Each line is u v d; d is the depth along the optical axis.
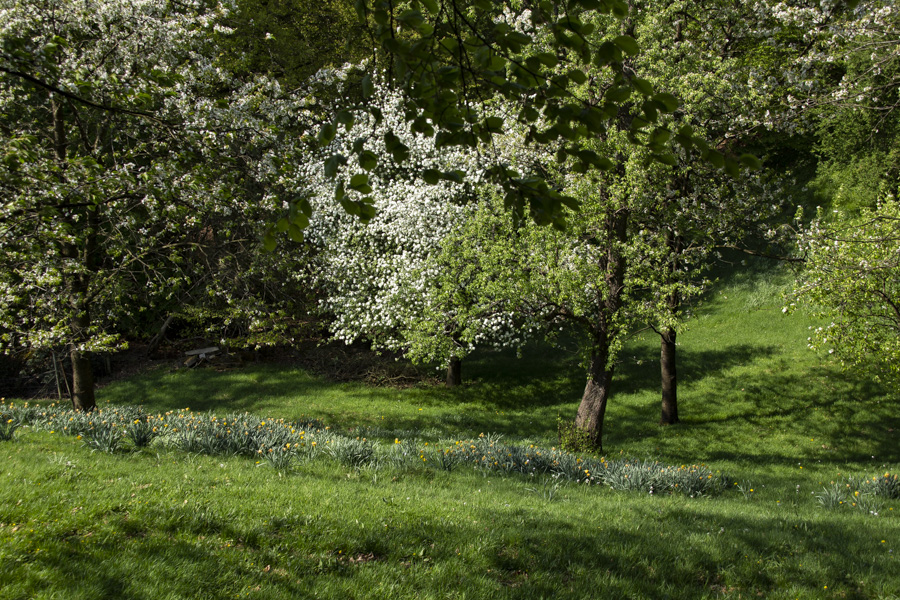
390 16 2.33
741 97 12.14
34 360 17.50
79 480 6.10
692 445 14.65
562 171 11.86
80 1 10.25
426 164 14.62
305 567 4.54
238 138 11.66
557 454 9.92
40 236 8.72
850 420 14.94
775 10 11.76
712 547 5.56
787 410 15.82
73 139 11.91
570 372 20.23
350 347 22.52
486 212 12.61
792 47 12.98
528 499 7.14
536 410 17.86
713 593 4.68
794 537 6.07
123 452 7.80
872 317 11.32
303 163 16.88
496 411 17.88
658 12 12.82
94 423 9.09
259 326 16.09
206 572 4.25
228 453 8.13
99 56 10.27
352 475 7.43
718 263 23.81
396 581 4.42
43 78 5.64
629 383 18.81
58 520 4.88
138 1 10.89
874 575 5.09
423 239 14.52
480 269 13.23
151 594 3.89
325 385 19.86
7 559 4.11
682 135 2.09
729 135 12.61
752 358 18.52
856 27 10.34
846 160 19.70
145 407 17.77
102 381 20.75
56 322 11.86
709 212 13.18
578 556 5.14
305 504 5.84
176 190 8.92
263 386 19.64
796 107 11.73
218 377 20.34
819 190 21.81
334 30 22.55
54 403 16.77
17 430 8.69
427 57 2.27
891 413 14.91
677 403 17.14
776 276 21.73
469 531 5.45
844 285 10.63
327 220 16.08
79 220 12.49
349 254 16.39
